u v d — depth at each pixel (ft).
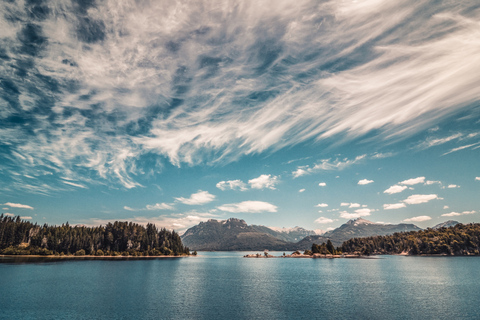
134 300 252.21
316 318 196.54
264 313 209.97
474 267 620.90
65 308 218.59
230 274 522.88
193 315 202.69
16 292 282.15
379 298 271.49
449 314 206.90
